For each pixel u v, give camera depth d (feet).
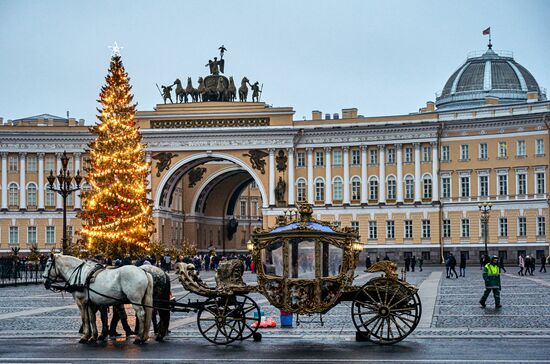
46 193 380.17
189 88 382.63
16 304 155.43
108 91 276.21
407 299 95.25
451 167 359.66
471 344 92.73
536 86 414.00
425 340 97.04
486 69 410.52
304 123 372.17
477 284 210.18
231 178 423.64
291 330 108.27
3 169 378.73
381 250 366.02
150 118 379.14
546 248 343.46
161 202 377.50
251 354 87.81
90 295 99.60
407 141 363.56
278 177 371.76
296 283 96.17
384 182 366.22
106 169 271.28
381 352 88.02
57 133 377.50
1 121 396.98
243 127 372.99
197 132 374.22
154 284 101.45
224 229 450.30
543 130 344.90
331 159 371.76
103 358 85.61
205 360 83.56
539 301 149.89
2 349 93.15
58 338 103.35
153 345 96.22
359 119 367.66
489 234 353.72
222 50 388.98
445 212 359.87
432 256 359.66
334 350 90.17
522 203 347.56
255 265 97.30
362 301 96.37
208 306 98.22
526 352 85.76
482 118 351.46
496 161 352.28
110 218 266.98
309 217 98.07
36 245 353.51
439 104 419.74
